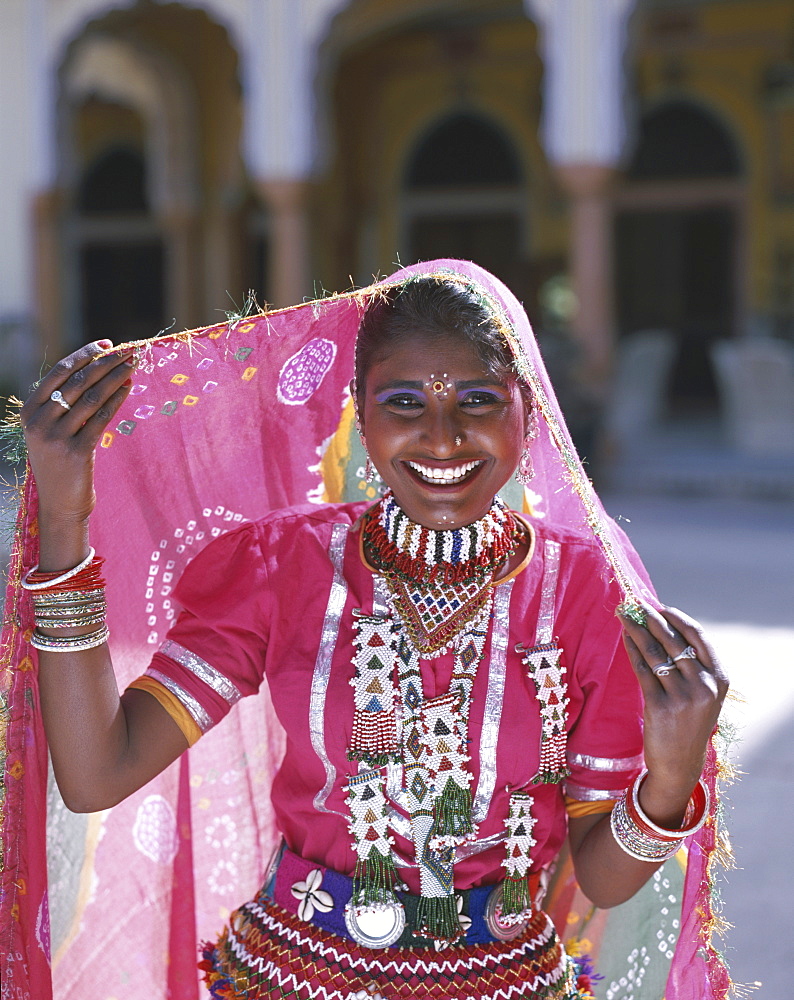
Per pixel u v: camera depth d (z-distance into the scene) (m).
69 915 1.60
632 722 1.39
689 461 11.17
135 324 18.44
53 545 1.27
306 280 11.51
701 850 1.43
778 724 4.59
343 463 1.71
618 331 15.95
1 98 12.40
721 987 1.46
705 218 15.48
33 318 12.54
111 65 15.55
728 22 14.76
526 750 1.35
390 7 12.48
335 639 1.37
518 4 14.70
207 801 1.63
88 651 1.28
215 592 1.41
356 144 16.38
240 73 15.96
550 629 1.38
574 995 1.39
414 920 1.33
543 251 15.97
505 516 1.44
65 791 1.32
